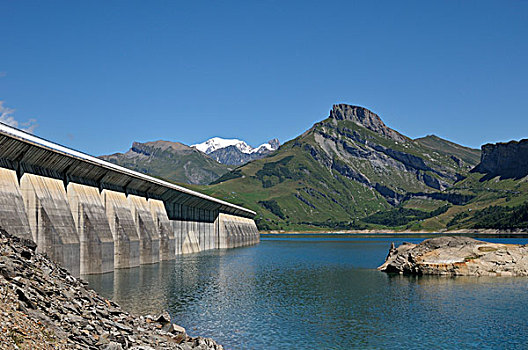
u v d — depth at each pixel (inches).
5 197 2477.9
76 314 1275.8
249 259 5738.2
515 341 2012.8
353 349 1892.2
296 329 2162.9
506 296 2945.4
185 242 6146.7
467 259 3846.0
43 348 1018.1
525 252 3833.7
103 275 3336.6
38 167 2888.8
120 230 3791.8
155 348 1327.5
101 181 3678.6
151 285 3147.1
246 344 1915.6
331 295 3043.8
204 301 2721.5
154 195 4832.7
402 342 1993.1
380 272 4259.4
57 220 2834.6
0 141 2493.8
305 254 6953.7
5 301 1106.7
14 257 1355.8
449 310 2581.2
